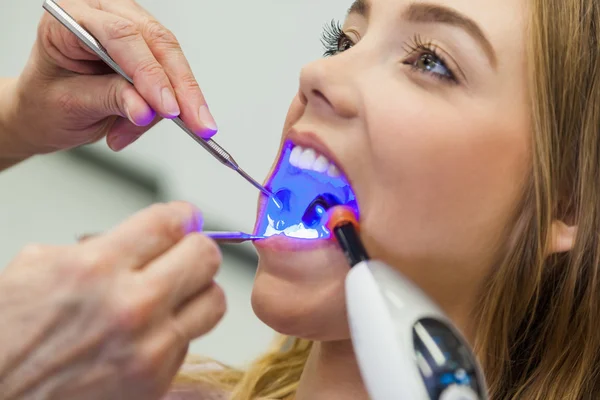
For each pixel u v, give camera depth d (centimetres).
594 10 88
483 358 90
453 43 83
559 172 88
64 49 98
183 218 68
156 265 63
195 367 122
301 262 82
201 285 66
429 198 81
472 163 82
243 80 153
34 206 183
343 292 81
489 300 88
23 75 105
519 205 86
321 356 93
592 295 92
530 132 85
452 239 84
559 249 90
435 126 81
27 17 195
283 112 150
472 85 83
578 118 88
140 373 61
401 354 65
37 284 60
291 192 91
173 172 169
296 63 148
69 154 190
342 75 84
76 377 61
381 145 81
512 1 84
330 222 78
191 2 158
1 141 115
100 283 60
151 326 61
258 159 153
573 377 93
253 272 161
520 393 93
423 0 83
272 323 83
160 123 170
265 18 150
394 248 82
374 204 81
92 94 100
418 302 68
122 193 181
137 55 89
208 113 89
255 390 114
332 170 85
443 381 64
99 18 90
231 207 159
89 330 60
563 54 86
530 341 95
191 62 158
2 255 174
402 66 84
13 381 61
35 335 60
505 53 83
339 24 129
